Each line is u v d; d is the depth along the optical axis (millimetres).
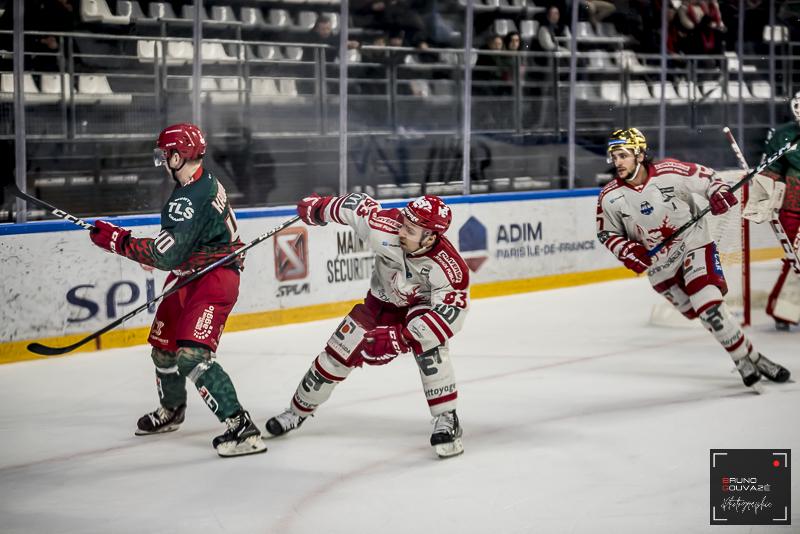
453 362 7965
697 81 14562
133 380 7520
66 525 4504
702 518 4426
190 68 10859
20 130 8812
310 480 5074
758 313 9945
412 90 12219
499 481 5004
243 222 9352
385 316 5531
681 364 7770
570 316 9977
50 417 6500
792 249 8477
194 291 5520
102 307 8594
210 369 5480
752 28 15125
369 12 12102
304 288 9836
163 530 4410
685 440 5672
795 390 6812
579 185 13266
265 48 11633
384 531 4340
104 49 10500
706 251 6703
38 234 8203
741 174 9477
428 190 12016
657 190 6641
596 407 6480
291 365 7957
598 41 13688
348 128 11719
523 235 11445
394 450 5586
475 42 12656
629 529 4305
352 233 10203
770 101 15289
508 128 12664
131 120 10281
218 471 5254
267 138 11102
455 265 5137
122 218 8758
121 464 5430
